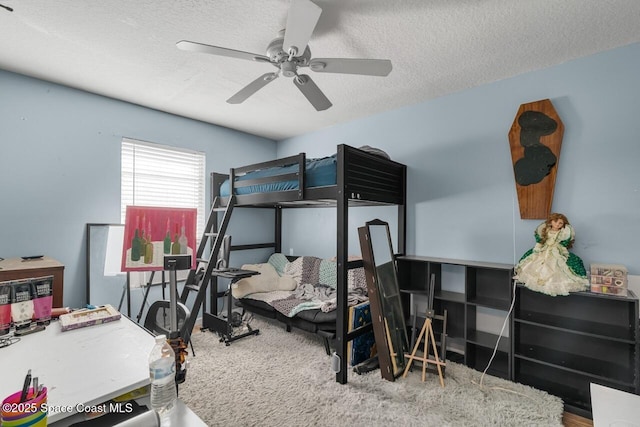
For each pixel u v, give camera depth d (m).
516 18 1.87
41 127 2.77
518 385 2.28
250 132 4.36
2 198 2.58
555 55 2.32
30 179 2.71
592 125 2.30
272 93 3.02
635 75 2.15
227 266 3.51
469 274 2.65
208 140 3.96
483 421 1.89
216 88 2.93
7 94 2.60
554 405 2.03
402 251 3.24
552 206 2.46
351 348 2.63
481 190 2.83
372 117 3.63
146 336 1.51
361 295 3.19
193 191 3.85
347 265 2.38
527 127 2.54
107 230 3.13
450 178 3.02
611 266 2.03
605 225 2.25
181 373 1.21
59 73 2.64
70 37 2.11
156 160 3.54
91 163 3.04
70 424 1.04
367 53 2.27
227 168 4.15
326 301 3.10
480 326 2.80
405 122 3.35
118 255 2.87
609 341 2.19
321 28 1.96
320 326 2.85
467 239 2.90
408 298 3.15
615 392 1.38
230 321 3.09
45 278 1.72
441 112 3.08
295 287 3.91
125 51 2.29
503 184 2.71
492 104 2.77
